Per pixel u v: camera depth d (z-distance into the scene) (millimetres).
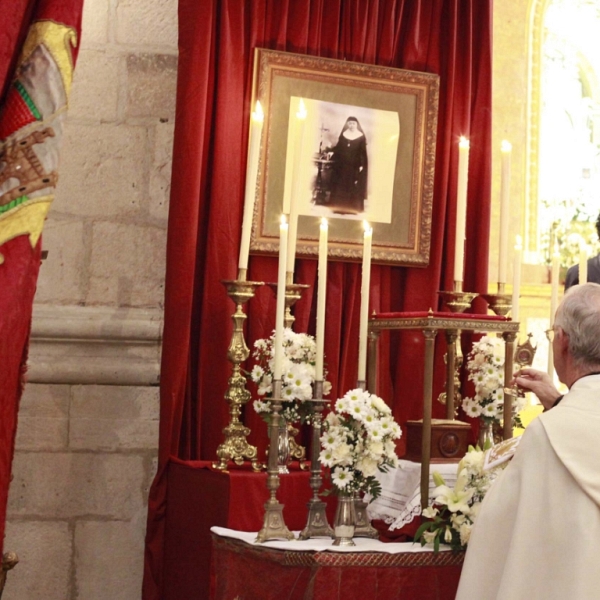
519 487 2490
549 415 2529
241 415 3912
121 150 3973
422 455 3033
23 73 2939
